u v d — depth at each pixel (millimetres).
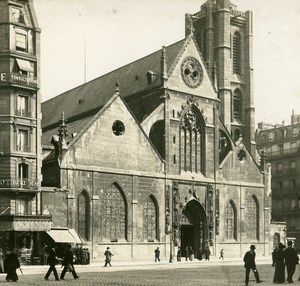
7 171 66750
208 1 118312
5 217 64188
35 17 72125
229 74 115375
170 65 86500
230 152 91625
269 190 98938
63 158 71625
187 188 84562
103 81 102812
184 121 86250
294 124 130875
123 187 77062
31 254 66500
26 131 69312
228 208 90188
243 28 121125
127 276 46156
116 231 76125
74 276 43000
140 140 79812
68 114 101188
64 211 70750
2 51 68938
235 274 48719
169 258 80750
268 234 95062
